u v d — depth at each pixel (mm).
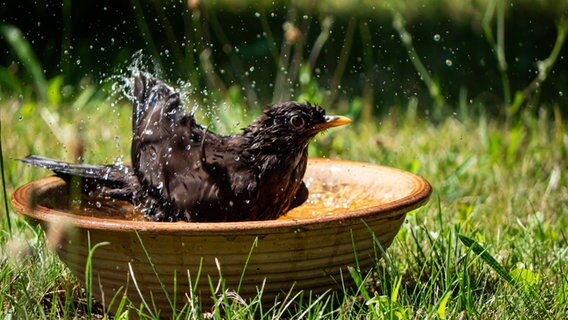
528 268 8055
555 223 9789
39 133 12344
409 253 8461
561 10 21391
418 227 8984
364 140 13219
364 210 6637
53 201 7672
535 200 10438
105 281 6883
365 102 14898
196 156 7418
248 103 15070
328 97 15922
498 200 10500
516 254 8453
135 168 7711
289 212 8305
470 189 10945
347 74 17703
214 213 7309
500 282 7539
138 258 6555
